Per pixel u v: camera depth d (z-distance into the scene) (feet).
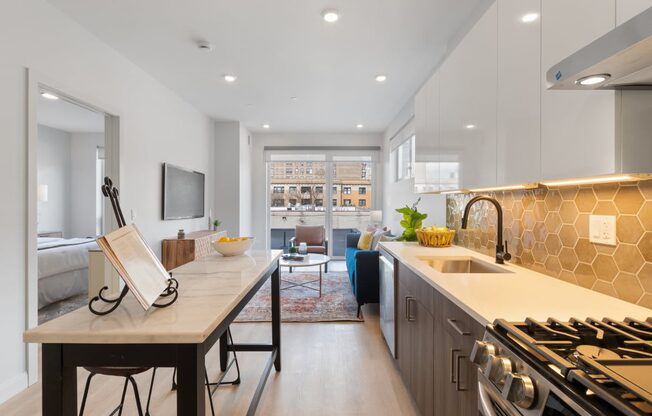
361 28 9.56
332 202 23.84
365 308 13.10
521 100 4.47
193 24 9.39
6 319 7.13
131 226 4.09
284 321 11.63
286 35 9.94
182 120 16.08
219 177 20.36
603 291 4.37
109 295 4.46
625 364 2.28
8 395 7.10
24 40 7.63
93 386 7.50
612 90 3.15
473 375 3.96
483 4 8.03
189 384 3.20
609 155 3.17
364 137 23.38
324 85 14.11
